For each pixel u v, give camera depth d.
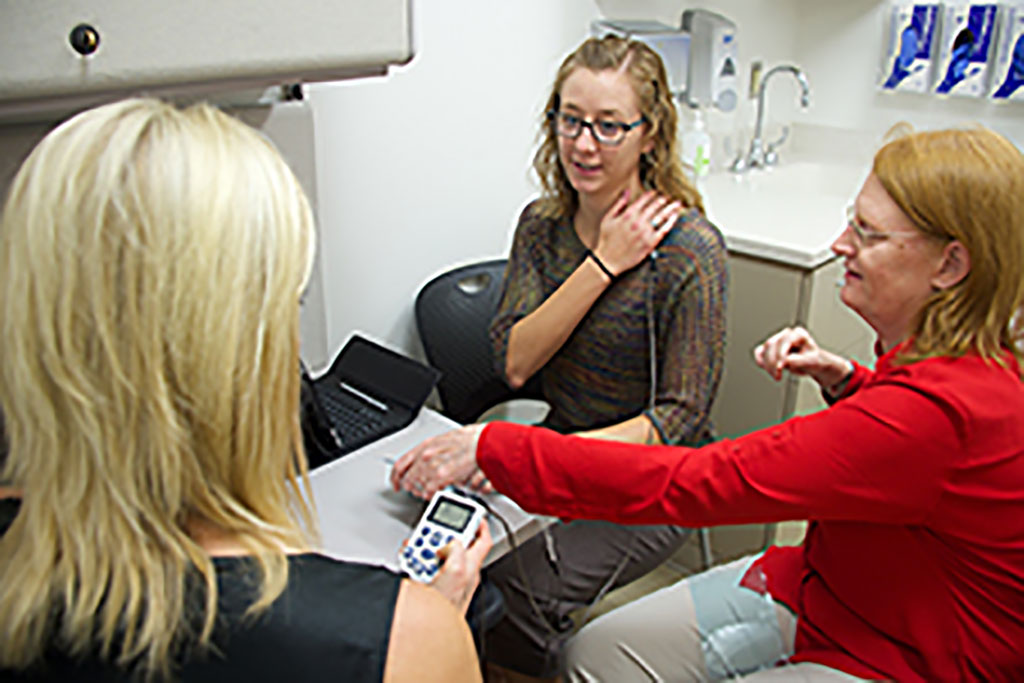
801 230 2.07
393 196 1.86
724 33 2.32
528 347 1.48
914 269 1.02
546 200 1.58
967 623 1.05
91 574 0.58
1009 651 1.04
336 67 1.13
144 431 0.57
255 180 0.60
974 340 0.99
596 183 1.38
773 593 1.28
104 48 0.92
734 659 1.23
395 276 1.94
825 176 2.65
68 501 0.58
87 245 0.55
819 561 1.20
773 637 1.24
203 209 0.57
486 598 1.13
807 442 1.01
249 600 0.60
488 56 1.93
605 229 1.41
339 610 0.62
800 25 2.74
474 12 1.86
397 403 1.40
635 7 2.23
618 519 1.12
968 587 1.04
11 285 0.56
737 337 2.12
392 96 1.78
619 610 1.36
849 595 1.14
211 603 0.59
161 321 0.56
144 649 0.57
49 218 0.55
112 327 0.55
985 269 0.96
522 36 1.98
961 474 0.99
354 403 1.41
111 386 0.56
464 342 1.86
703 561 1.56
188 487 0.60
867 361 1.99
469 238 2.06
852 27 2.62
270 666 0.59
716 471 1.05
